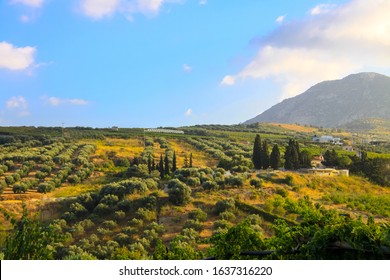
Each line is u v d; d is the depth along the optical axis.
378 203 58.88
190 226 43.31
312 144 134.88
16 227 9.91
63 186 74.62
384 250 7.81
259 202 52.19
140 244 37.97
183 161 98.56
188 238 38.59
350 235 8.02
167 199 51.72
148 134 141.25
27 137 118.25
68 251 36.12
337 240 8.22
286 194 58.12
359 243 7.91
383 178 79.56
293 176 70.50
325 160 91.62
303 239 9.00
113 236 42.91
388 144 158.25
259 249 9.84
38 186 69.50
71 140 119.38
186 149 121.56
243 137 148.88
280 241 9.32
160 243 11.98
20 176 78.75
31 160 87.94
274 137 157.75
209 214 48.31
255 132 182.25
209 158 106.94
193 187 58.75
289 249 9.05
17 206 57.16
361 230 7.96
